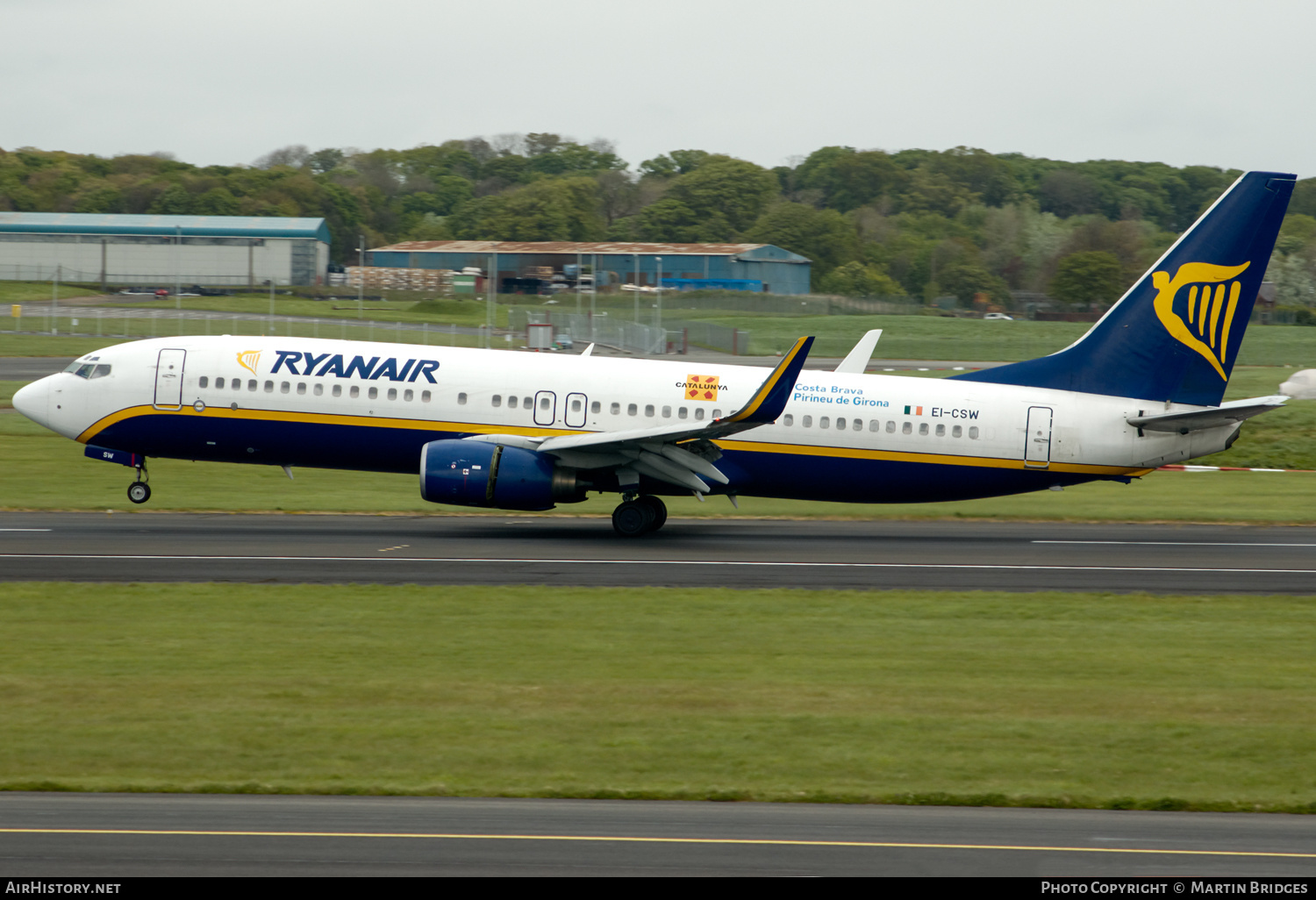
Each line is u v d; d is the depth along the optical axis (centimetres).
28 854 4850
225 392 13038
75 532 12488
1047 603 10075
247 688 7281
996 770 6172
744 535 13425
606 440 12075
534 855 4928
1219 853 5128
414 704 7038
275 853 4906
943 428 13100
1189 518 15462
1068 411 13212
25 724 6581
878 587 10644
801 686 7544
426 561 11269
